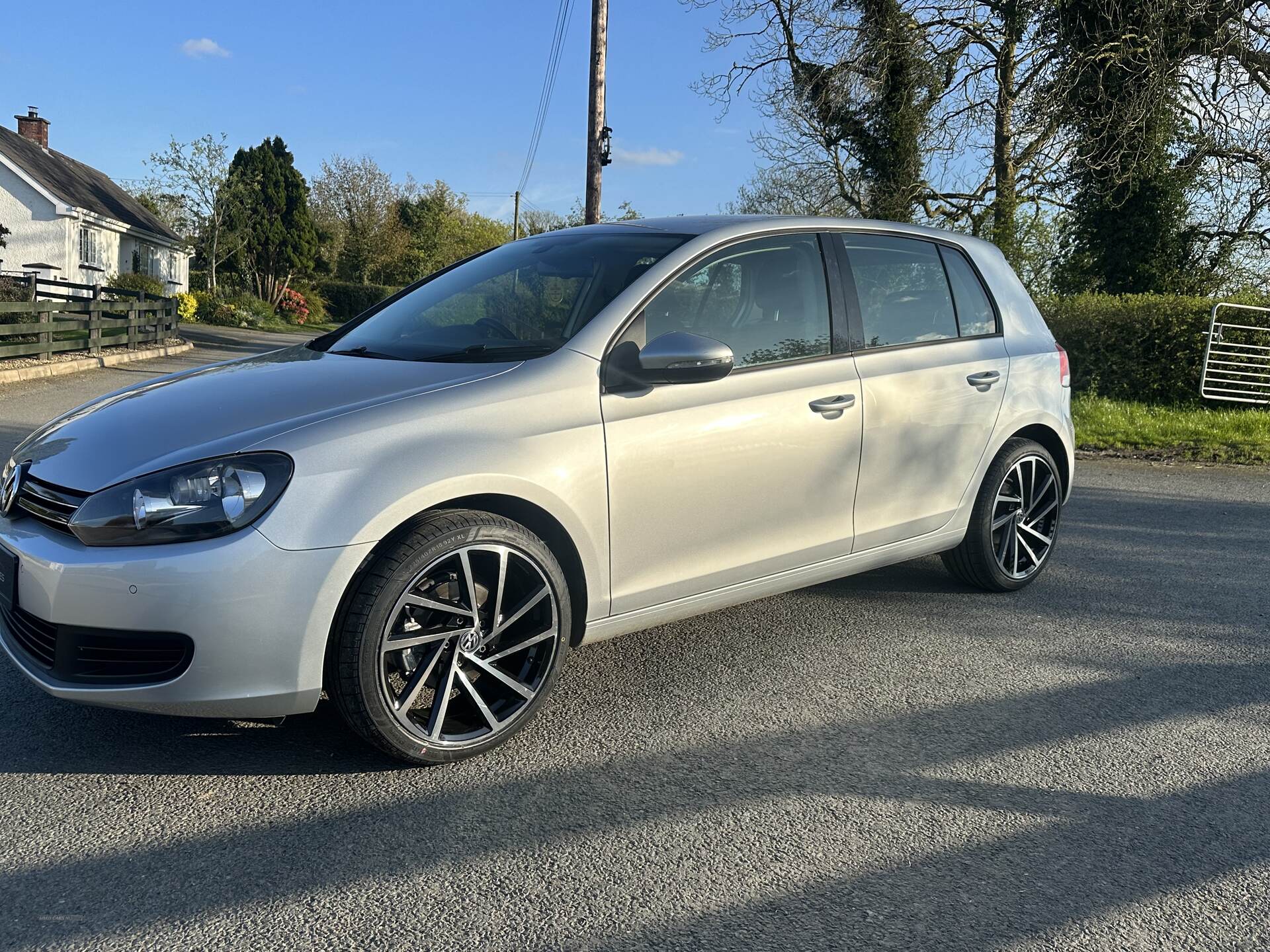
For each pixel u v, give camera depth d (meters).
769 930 2.11
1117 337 13.18
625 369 3.11
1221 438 10.35
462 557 2.74
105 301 15.94
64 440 2.93
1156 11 17.84
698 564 3.32
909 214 20.62
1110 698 3.44
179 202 41.16
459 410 2.82
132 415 2.97
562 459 2.92
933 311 4.16
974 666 3.71
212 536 2.50
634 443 3.07
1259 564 5.35
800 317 3.62
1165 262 19.53
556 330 3.20
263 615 2.51
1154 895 2.27
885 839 2.49
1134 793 2.76
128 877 2.24
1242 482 8.24
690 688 3.45
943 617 4.28
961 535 4.29
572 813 2.59
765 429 3.38
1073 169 19.16
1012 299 4.56
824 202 22.17
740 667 3.66
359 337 3.64
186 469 2.56
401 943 2.04
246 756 2.85
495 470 2.78
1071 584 4.85
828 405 3.57
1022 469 4.50
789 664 3.69
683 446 3.18
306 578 2.53
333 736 3.00
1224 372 12.66
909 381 3.89
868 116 20.25
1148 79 18.12
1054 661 3.78
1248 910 2.23
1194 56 18.75
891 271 4.02
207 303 34.50
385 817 2.54
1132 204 19.28
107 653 2.58
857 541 3.80
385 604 2.62
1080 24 18.31
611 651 3.81
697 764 2.88
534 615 2.97
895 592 4.63
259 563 2.49
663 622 3.34
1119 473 8.58
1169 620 4.31
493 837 2.46
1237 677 3.66
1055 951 2.06
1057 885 2.30
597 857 2.38
